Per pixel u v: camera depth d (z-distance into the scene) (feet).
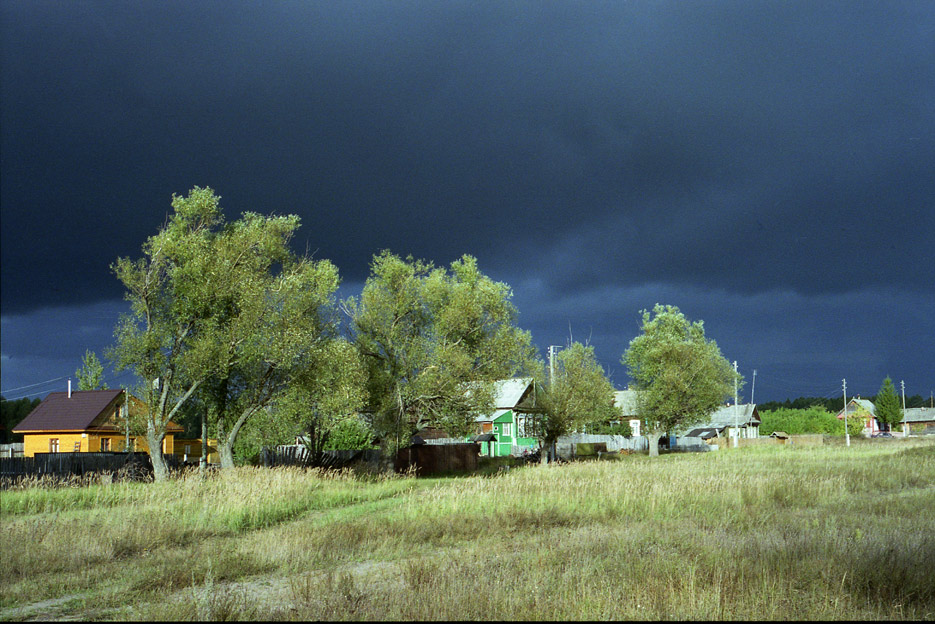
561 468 128.77
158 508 65.36
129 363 112.06
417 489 96.02
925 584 29.94
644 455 232.73
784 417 376.89
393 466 138.72
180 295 115.03
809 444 241.76
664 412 219.20
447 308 138.51
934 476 89.20
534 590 29.84
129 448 129.39
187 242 115.14
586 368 179.73
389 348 140.36
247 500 68.18
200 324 116.26
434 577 32.83
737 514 56.90
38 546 46.62
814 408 384.88
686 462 145.38
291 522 65.10
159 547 49.52
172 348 116.26
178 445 246.47
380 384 138.00
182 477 104.78
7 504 76.64
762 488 71.20
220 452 121.90
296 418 123.95
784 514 55.83
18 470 117.91
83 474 112.16
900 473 89.86
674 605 27.32
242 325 112.88
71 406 195.83
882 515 53.26
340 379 120.26
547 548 42.42
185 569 39.99
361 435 166.91
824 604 27.66
